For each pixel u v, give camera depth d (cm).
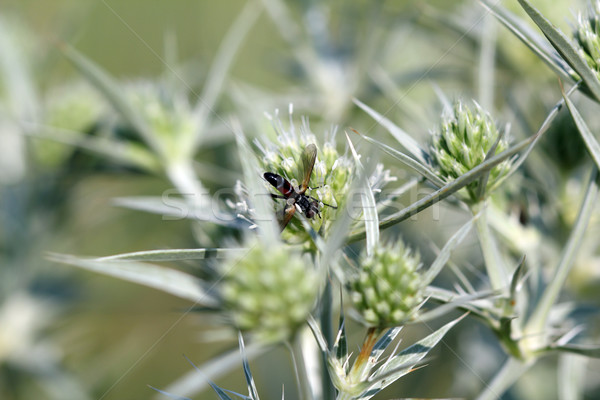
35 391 32
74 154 30
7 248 32
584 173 27
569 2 27
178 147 29
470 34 30
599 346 24
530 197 27
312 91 36
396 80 31
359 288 23
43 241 32
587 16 24
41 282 32
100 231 33
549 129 27
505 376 25
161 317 31
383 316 23
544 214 27
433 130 25
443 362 30
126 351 31
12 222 32
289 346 22
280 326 22
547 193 27
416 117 28
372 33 32
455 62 31
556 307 26
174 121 29
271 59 39
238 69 41
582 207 24
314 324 23
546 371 29
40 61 35
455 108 24
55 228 32
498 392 24
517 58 29
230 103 30
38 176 31
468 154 24
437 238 29
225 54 29
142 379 31
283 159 25
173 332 31
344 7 36
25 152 31
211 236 26
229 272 22
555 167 27
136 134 29
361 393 23
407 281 23
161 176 29
